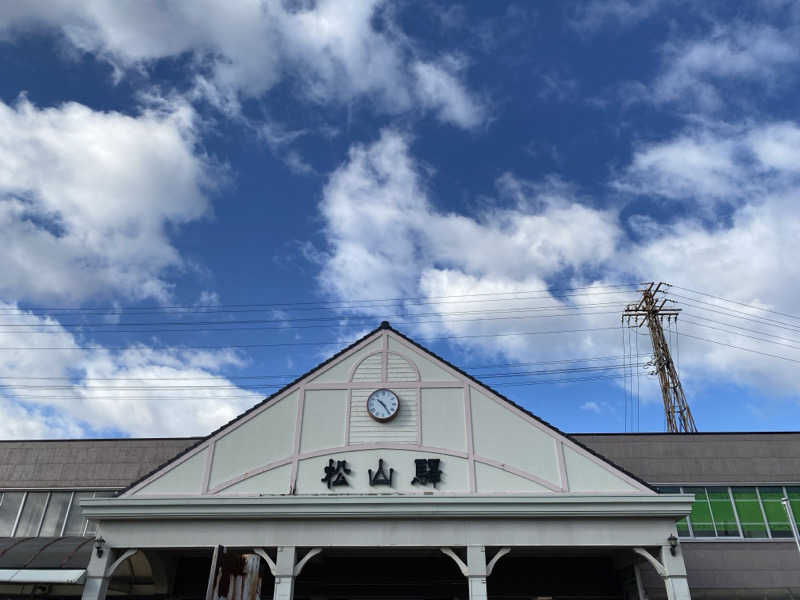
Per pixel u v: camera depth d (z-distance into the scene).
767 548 16.31
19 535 17.89
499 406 14.04
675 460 17.80
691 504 12.13
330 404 14.27
